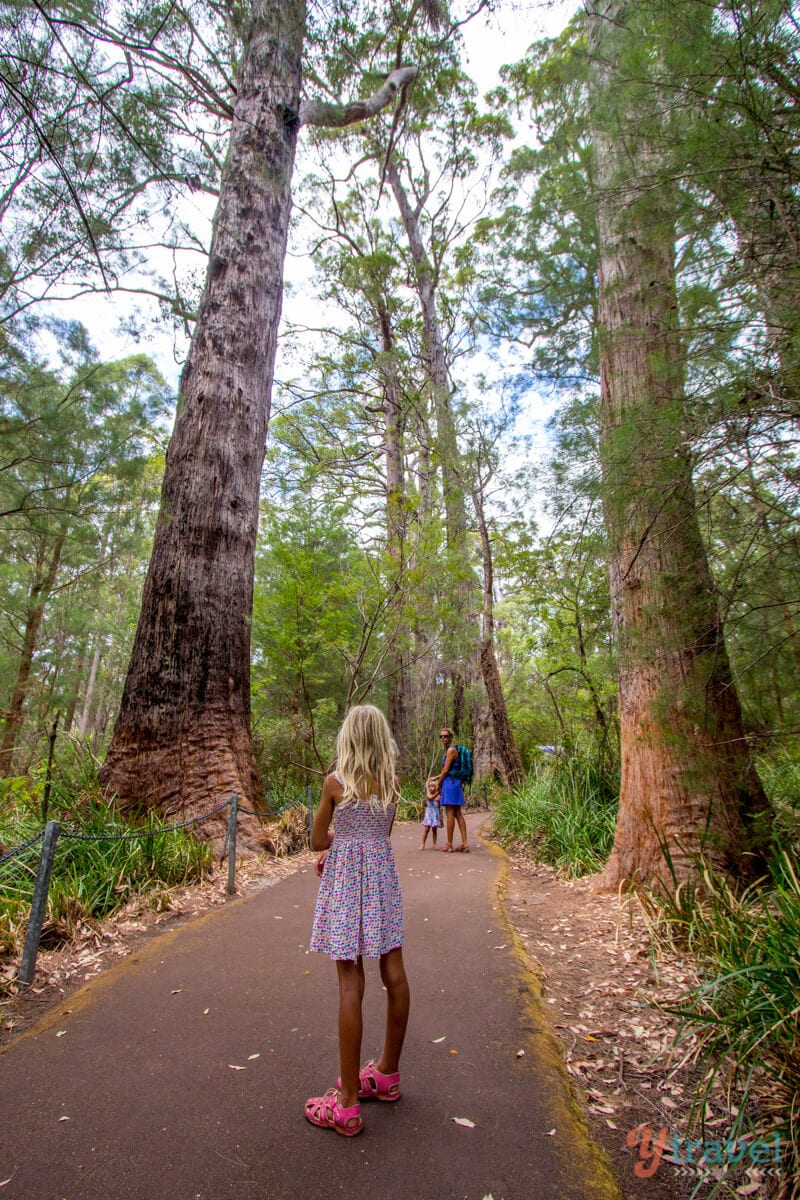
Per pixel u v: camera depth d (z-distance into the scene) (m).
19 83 3.27
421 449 18.58
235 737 7.91
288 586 11.42
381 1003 3.63
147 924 4.87
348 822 2.75
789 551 3.27
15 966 3.84
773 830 4.84
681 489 3.65
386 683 18.86
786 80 3.07
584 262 8.57
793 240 3.06
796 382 2.96
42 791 6.77
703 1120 2.42
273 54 9.16
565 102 5.64
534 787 10.01
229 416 8.36
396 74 13.70
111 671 21.05
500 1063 2.92
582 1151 2.32
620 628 5.45
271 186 9.09
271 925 4.96
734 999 3.03
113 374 10.19
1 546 11.15
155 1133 2.38
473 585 15.09
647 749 5.61
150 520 11.84
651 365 3.98
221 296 8.65
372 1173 2.18
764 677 3.64
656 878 5.25
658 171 3.72
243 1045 3.06
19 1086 2.68
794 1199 2.10
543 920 5.42
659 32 3.71
